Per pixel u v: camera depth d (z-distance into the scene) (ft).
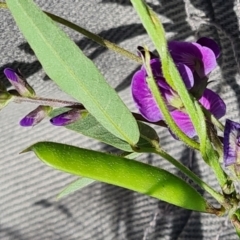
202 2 0.60
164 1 0.63
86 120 0.41
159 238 0.80
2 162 0.92
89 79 0.35
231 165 0.34
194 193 0.33
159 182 0.32
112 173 0.31
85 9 0.67
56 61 0.34
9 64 0.75
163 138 0.78
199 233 0.75
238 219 0.34
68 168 0.30
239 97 0.64
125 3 0.66
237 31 0.59
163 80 0.34
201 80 0.37
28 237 0.90
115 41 0.71
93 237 0.87
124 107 0.35
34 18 0.32
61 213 0.89
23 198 0.91
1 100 0.43
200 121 0.30
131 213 0.84
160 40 0.27
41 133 0.90
